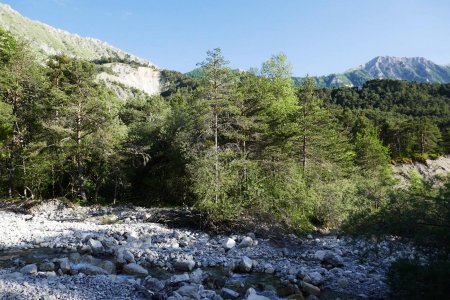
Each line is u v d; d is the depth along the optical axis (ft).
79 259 44.11
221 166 74.43
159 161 117.39
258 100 96.02
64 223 70.64
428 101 487.61
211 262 46.60
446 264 28.73
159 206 106.42
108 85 517.96
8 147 106.52
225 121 84.89
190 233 64.75
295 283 39.32
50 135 102.53
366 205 42.63
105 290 33.81
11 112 105.70
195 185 74.74
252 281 40.45
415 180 39.14
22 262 42.78
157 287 36.04
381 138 261.03
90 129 104.94
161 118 129.59
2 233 57.82
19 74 109.81
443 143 267.39
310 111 105.50
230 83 80.94
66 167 112.37
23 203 93.76
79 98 101.40
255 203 67.92
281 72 127.13
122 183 111.55
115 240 54.95
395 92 512.22
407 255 33.24
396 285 31.50
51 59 138.00
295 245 60.03
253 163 77.71
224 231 65.31
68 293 32.24
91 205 101.71
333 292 36.76
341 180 94.84
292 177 77.05
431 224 32.50
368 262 47.73
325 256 48.73
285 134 96.27
